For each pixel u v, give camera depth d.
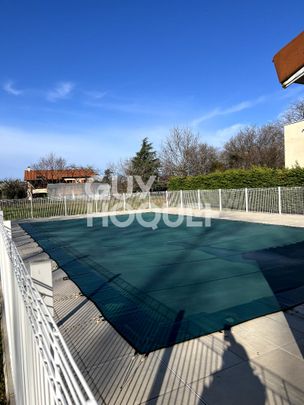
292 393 2.63
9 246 3.65
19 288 2.56
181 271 6.73
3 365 3.81
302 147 15.94
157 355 3.30
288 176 15.65
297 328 3.83
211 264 7.26
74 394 1.13
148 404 2.57
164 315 4.38
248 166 34.31
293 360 3.12
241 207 17.39
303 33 2.49
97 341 3.68
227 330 3.84
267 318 4.14
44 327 1.58
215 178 20.19
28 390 2.14
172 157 35.66
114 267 7.29
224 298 4.97
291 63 2.61
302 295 4.96
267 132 37.22
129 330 3.91
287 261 7.21
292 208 14.77
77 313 4.57
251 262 7.28
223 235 11.22
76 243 10.74
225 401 2.57
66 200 19.98
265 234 10.95
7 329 4.27
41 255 8.95
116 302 4.96
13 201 18.62
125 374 2.99
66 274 6.78
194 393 2.68
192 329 3.88
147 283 5.94
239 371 2.97
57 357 1.39
